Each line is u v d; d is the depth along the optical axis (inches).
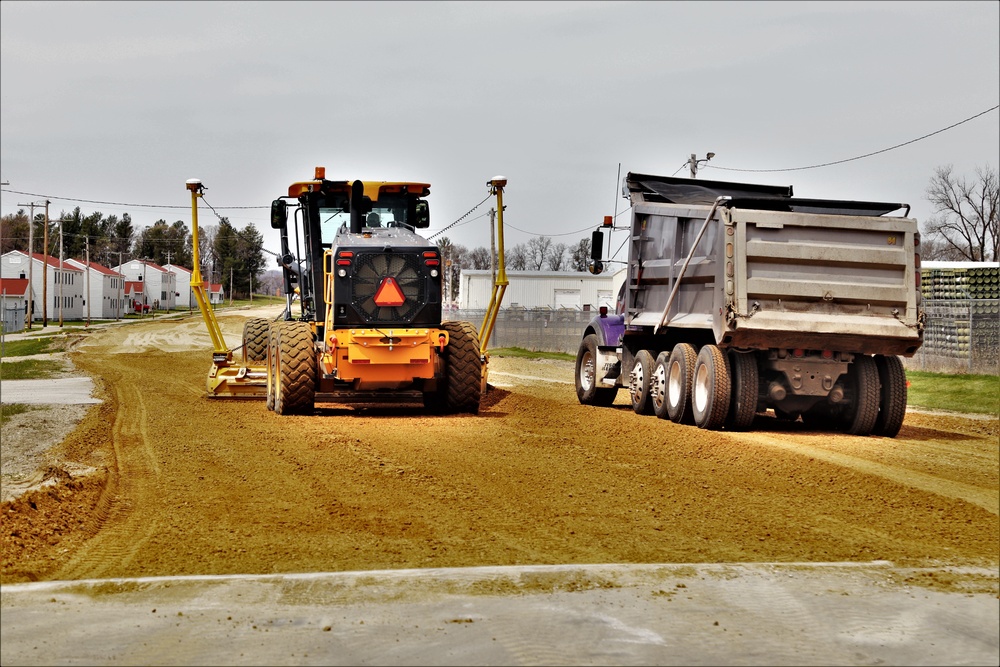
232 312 4608.8
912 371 1013.2
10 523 322.0
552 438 540.1
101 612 231.3
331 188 691.4
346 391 663.8
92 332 2662.4
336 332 628.1
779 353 577.0
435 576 260.2
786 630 223.9
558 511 354.9
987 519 353.7
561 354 1603.1
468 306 2529.5
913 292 572.4
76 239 6368.1
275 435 546.6
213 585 252.1
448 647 209.5
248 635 215.9
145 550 298.7
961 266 1355.8
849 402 596.1
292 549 299.0
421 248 637.3
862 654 209.5
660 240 669.3
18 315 2984.7
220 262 7175.2
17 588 249.0
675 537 318.3
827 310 565.6
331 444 506.0
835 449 524.4
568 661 202.2
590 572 265.3
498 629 221.0
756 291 557.3
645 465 460.1
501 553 294.7
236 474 428.1
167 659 201.3
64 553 295.9
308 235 704.4
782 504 375.9
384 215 711.1
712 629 223.5
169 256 6018.7
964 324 1074.7
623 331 752.3
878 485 412.5
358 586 251.9
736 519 347.3
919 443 558.6
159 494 387.2
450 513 350.0
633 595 247.6
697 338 653.9
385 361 628.1
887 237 572.7
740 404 581.0
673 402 641.0
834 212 580.1
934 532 332.8
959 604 245.4
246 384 776.3
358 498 375.6
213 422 611.2
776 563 279.4
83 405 723.4
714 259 578.6
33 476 414.6
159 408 705.0
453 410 676.7
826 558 294.2
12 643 210.1
